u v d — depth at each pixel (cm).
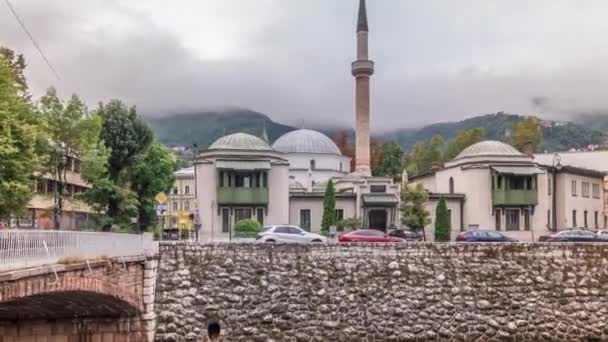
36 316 2784
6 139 2959
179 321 3153
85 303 2573
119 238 2648
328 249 3356
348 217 6031
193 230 5628
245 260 3300
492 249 3419
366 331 3259
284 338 3219
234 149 5719
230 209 5712
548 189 6234
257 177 5744
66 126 4431
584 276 3409
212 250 3288
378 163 11038
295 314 3250
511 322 3325
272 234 4144
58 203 4759
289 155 7869
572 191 6378
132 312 2930
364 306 3294
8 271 1689
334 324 3253
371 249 3372
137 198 5322
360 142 6962
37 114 3762
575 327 3341
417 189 5744
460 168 6291
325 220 5612
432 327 3291
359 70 7012
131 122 5491
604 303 3378
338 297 3294
